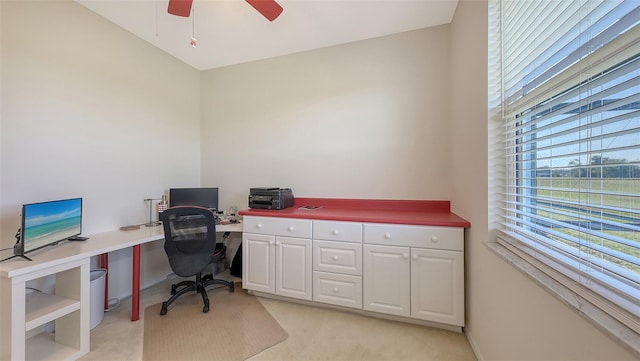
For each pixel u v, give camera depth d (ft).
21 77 5.57
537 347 2.98
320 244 6.97
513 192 4.25
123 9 6.80
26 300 5.23
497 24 4.44
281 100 9.46
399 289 6.28
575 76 2.59
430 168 7.75
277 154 9.55
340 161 8.70
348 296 6.71
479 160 4.92
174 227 6.86
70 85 6.44
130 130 7.95
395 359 5.07
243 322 6.40
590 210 2.55
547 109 3.20
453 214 7.06
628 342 1.74
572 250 2.75
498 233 4.43
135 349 5.37
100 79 7.10
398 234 6.28
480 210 4.91
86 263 5.34
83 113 6.72
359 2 6.47
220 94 10.37
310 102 9.05
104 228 7.23
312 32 7.89
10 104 5.41
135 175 8.11
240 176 10.10
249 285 7.72
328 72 8.80
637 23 1.92
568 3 2.76
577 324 2.31
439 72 7.62
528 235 3.55
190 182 10.21
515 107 3.93
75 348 5.22
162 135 9.04
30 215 4.94
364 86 8.38
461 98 6.17
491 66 4.47
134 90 8.05
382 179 8.23
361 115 8.43
